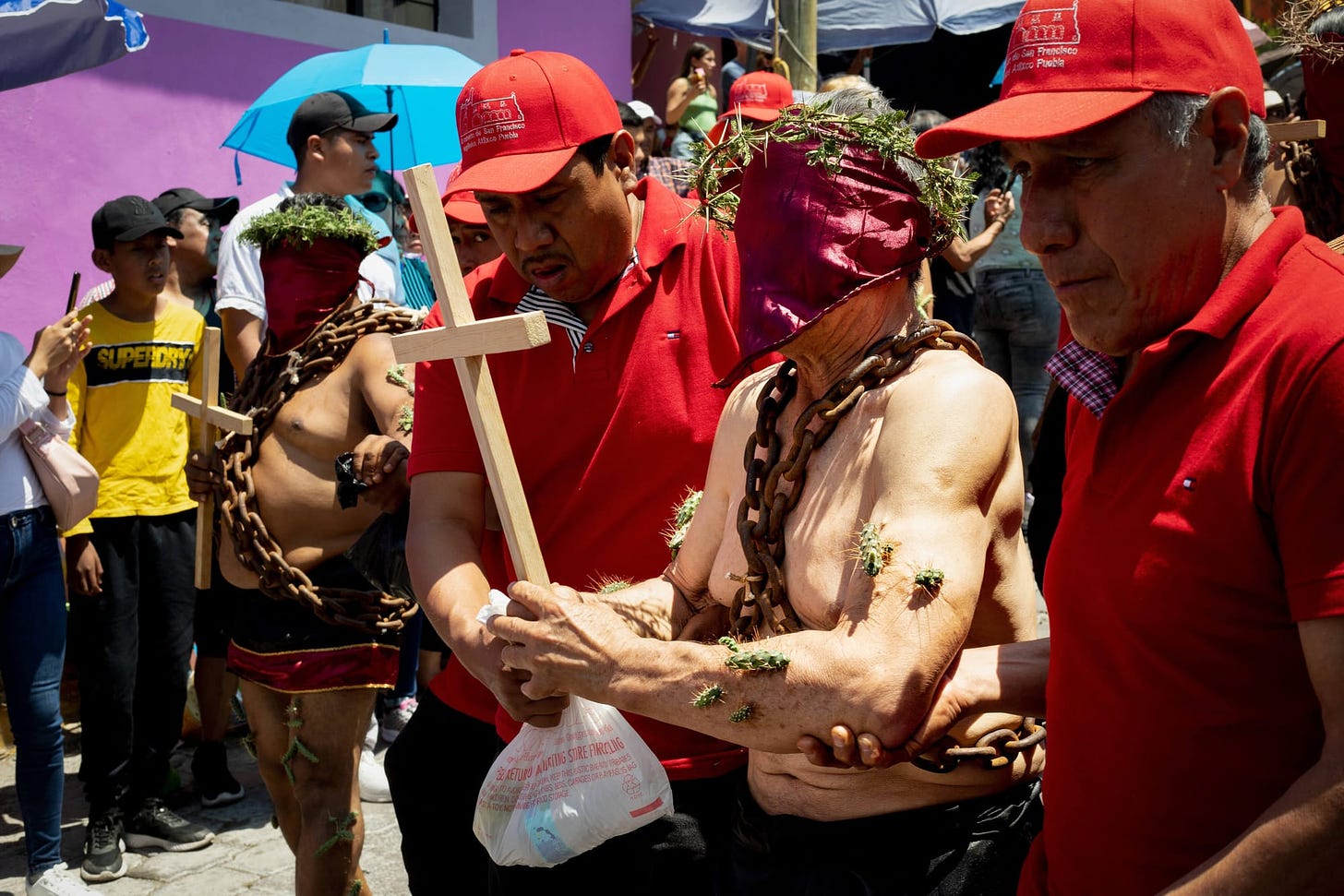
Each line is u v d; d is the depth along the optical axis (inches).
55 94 220.4
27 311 219.3
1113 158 52.9
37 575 148.9
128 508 171.3
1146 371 53.2
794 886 73.6
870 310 71.1
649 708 66.9
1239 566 50.3
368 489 110.0
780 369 77.4
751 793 78.6
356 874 123.6
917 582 61.0
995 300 267.4
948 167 72.6
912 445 64.9
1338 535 47.3
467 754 109.7
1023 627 72.2
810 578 69.3
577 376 97.8
